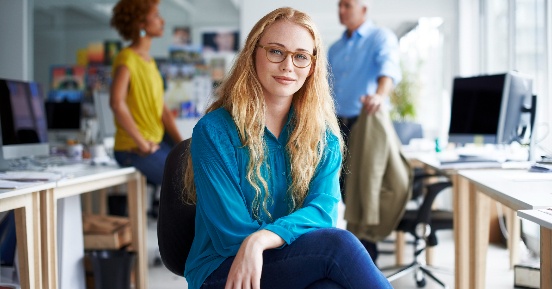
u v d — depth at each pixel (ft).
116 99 11.29
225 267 4.97
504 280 12.23
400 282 12.22
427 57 26.78
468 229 9.83
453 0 22.48
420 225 10.94
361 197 10.44
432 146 15.69
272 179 5.40
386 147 10.48
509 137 11.21
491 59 20.77
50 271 8.02
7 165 10.13
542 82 15.02
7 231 9.66
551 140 14.21
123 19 11.87
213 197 5.10
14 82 10.61
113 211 16.44
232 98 5.38
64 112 18.94
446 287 11.24
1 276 9.43
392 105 26.07
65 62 30.30
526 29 16.46
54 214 8.14
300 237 4.84
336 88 13.98
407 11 22.72
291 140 5.44
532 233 14.92
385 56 13.24
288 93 5.38
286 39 5.34
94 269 10.12
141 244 11.25
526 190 6.84
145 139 11.69
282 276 4.72
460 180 9.81
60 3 28.73
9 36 22.38
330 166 5.56
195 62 29.63
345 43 13.87
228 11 29.86
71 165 11.69
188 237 5.86
